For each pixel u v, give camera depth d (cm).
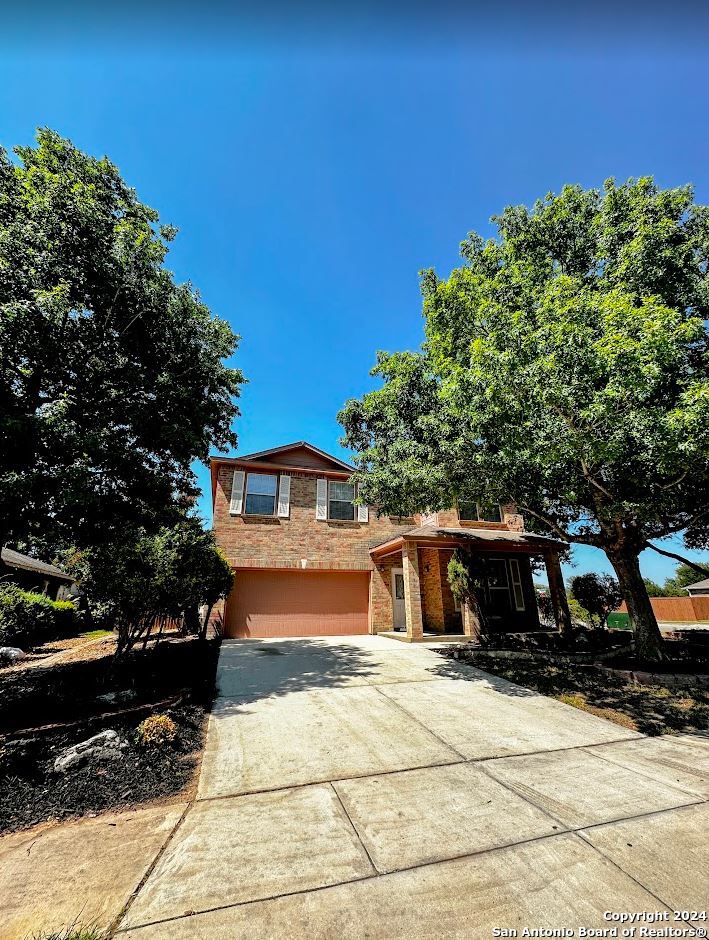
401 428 909
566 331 587
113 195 870
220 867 274
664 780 404
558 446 595
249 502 1430
